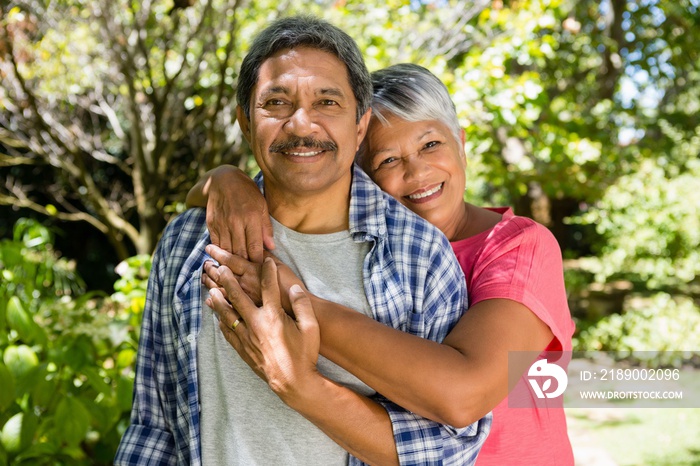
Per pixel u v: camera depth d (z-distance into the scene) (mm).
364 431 1394
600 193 8141
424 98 1871
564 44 7930
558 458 1803
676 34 8352
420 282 1528
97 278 9016
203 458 1510
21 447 2514
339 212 1586
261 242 1535
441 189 1918
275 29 1526
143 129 5387
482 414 1406
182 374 1557
